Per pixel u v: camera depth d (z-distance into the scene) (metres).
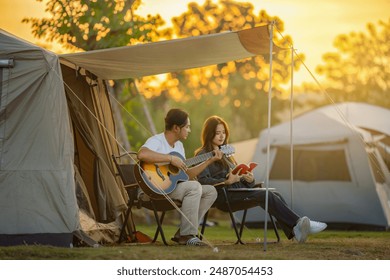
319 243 9.15
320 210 14.44
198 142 32.09
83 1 14.09
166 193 8.08
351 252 7.97
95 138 9.16
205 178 8.53
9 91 7.89
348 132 14.60
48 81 7.94
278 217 8.56
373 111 15.83
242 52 8.81
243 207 8.72
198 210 8.24
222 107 34.53
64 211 7.76
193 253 7.24
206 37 8.05
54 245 7.69
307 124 15.26
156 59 8.78
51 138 7.87
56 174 7.80
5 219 7.73
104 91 9.95
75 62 8.65
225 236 11.31
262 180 15.08
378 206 13.96
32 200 7.77
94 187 9.01
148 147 8.14
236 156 17.39
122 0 14.41
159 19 14.98
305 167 14.84
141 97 16.64
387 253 8.27
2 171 7.78
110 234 8.88
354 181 14.30
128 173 8.57
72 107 8.95
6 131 7.85
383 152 14.93
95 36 14.04
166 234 11.68
